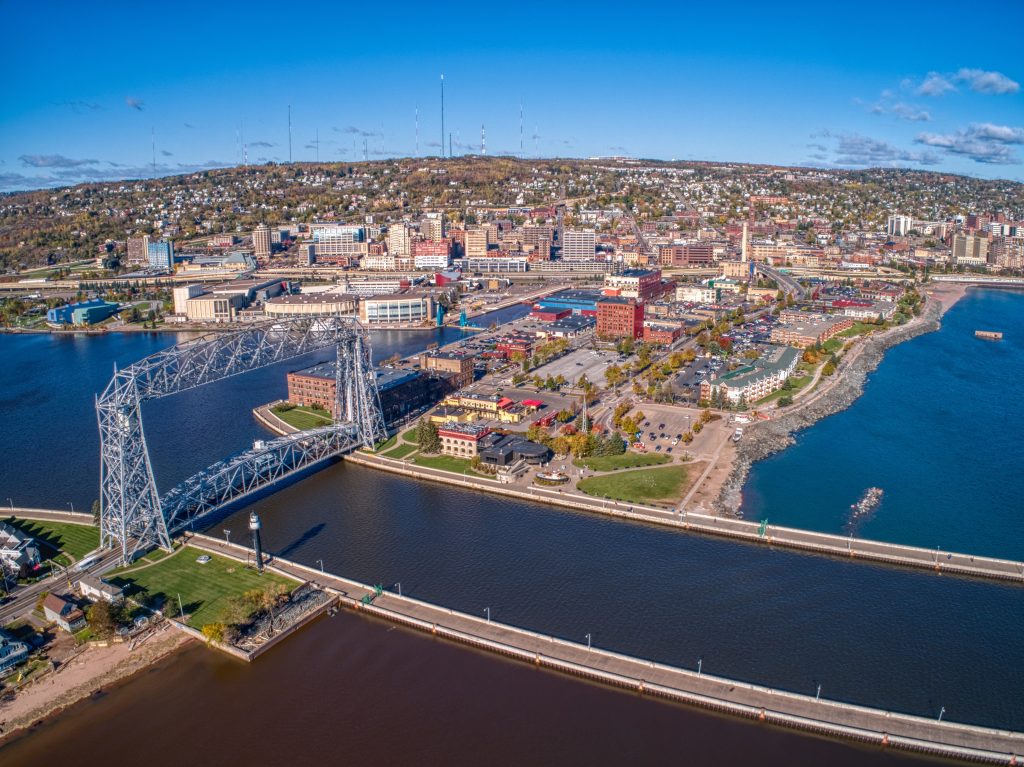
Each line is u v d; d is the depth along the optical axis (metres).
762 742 144.25
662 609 184.50
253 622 179.12
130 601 184.62
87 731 148.50
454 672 164.12
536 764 138.88
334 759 141.50
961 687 157.75
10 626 178.12
